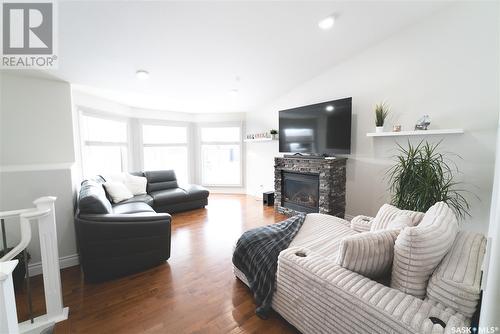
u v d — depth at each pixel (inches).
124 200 139.0
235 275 82.7
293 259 54.9
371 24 100.5
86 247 76.7
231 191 227.1
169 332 58.0
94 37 81.0
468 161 91.4
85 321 61.6
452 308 36.6
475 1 86.4
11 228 81.0
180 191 162.2
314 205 142.9
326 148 135.1
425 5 91.6
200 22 84.5
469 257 40.9
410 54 104.3
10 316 39.5
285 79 147.0
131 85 127.0
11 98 85.6
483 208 89.0
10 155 86.8
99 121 155.5
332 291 45.0
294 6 83.4
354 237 49.4
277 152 184.9
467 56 89.4
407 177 92.6
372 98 119.4
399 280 42.9
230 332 57.7
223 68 122.9
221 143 227.3
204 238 116.8
